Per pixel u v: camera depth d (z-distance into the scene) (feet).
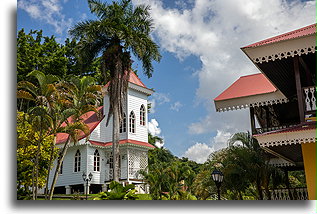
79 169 90.43
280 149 42.73
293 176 73.82
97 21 78.38
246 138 51.75
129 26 79.77
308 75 38.32
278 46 31.63
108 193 44.29
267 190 49.16
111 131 95.40
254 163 49.55
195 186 59.36
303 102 31.94
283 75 41.19
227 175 50.29
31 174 64.85
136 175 90.02
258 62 33.68
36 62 108.88
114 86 77.30
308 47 30.73
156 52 79.92
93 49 81.25
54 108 57.82
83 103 64.75
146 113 100.01
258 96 46.39
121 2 82.12
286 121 55.42
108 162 93.30
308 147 32.12
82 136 89.97
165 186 77.30
